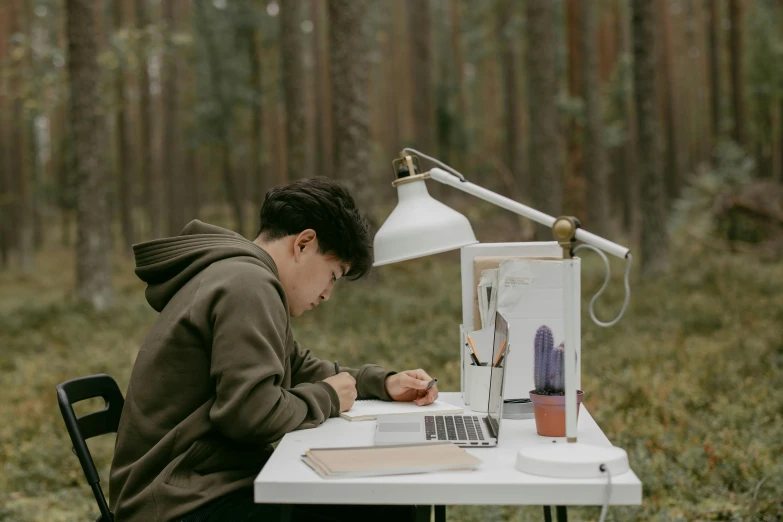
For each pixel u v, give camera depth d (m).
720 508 3.75
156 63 30.78
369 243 2.40
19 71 15.58
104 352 8.79
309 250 2.33
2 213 31.09
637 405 5.39
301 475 1.76
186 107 29.19
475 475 1.73
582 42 19.70
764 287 10.71
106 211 13.29
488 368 2.48
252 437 2.05
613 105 25.42
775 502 3.62
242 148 29.56
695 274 12.52
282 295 2.21
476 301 2.64
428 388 2.56
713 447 4.36
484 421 2.29
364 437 2.13
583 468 1.68
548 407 2.11
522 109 40.81
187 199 33.75
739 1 28.70
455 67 40.06
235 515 2.07
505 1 29.33
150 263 2.30
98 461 5.17
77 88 13.17
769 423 4.89
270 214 2.36
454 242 2.20
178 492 2.03
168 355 2.13
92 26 13.20
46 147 43.31
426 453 1.85
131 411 2.17
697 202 19.20
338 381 2.46
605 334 7.94
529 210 2.02
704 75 46.25
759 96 29.48
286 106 16.69
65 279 25.31
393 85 43.19
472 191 2.15
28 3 33.41
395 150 41.34
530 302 2.45
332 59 13.09
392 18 45.16
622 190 32.59
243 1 26.50
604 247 1.88
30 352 9.41
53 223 46.81
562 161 18.02
